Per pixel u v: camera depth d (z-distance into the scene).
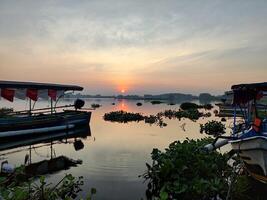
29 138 20.38
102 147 15.78
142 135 20.56
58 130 22.58
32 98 21.08
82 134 21.70
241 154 9.07
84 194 8.20
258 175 8.63
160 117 35.31
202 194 7.59
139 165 11.38
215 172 8.88
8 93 19.25
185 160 9.02
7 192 6.86
